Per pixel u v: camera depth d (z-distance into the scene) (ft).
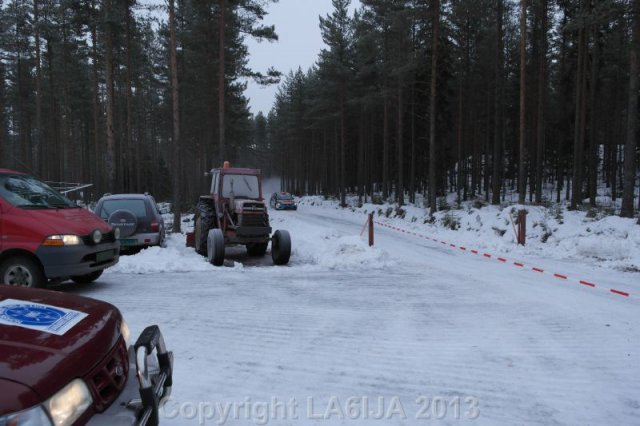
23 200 22.04
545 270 32.83
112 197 40.22
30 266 20.85
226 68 99.19
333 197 162.30
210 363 14.20
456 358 15.08
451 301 23.03
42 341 6.61
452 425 10.72
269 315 19.88
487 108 115.96
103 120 151.33
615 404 11.93
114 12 77.30
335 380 13.19
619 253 38.27
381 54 111.14
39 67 106.63
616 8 55.36
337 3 123.75
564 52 103.04
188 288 25.07
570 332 17.99
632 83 55.67
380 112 152.05
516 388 12.84
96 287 25.03
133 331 17.11
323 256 36.78
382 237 54.34
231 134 124.98
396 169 137.08
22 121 150.20
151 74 132.36
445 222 65.00
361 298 23.50
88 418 6.46
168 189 181.27
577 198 76.89
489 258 38.65
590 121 92.63
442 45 88.38
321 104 132.36
